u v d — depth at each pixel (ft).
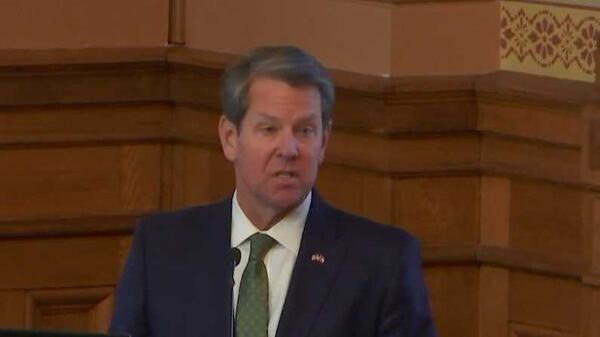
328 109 32.73
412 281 33.24
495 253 49.03
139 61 52.85
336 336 32.65
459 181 49.39
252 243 33.32
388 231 33.68
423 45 48.85
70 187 53.11
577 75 47.85
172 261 33.86
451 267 49.65
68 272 53.31
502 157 48.83
